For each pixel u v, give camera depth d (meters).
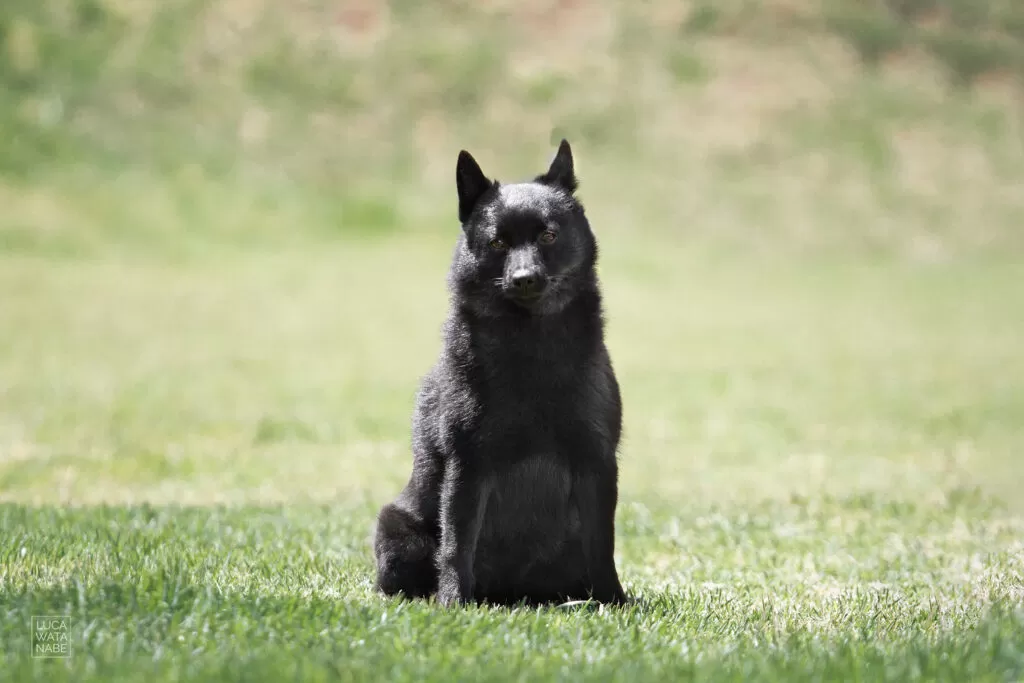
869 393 17.97
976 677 4.37
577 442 6.08
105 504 9.02
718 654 4.86
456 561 5.98
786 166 39.72
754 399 17.56
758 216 37.25
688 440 14.42
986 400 17.16
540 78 41.59
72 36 39.41
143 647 4.67
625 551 8.17
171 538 7.59
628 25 44.31
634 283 30.75
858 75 44.38
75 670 4.37
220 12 42.03
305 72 40.56
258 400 16.91
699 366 20.77
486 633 5.08
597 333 6.20
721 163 39.41
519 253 5.96
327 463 12.61
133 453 12.75
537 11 44.38
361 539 8.23
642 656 4.78
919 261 35.72
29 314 23.75
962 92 44.72
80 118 36.50
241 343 22.05
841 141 41.06
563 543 6.31
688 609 5.98
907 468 12.12
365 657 4.59
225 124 37.97
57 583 5.67
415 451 6.44
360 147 38.28
